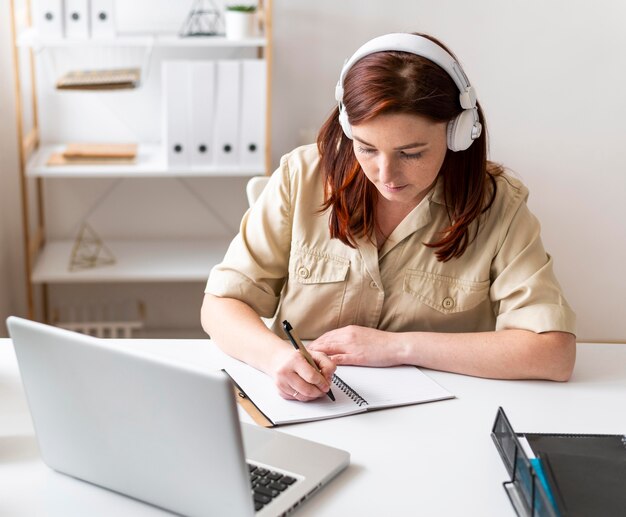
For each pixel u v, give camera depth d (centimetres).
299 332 166
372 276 160
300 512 109
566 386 147
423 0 291
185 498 105
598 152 306
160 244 310
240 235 169
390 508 111
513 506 112
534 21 293
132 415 104
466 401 140
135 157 284
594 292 321
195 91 268
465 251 159
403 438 128
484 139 152
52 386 110
